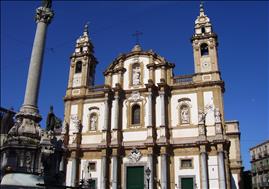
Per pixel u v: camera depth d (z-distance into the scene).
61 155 25.73
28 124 26.08
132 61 45.84
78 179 41.62
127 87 44.69
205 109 40.00
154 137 40.25
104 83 46.25
